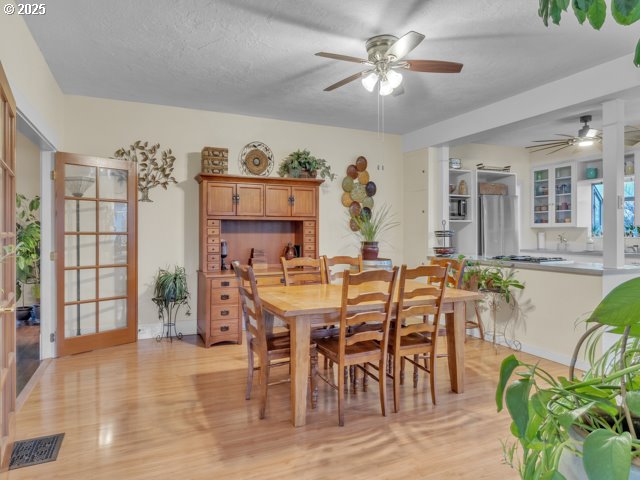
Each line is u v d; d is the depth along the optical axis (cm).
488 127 455
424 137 557
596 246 615
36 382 322
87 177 405
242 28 287
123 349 415
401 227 603
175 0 252
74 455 219
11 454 215
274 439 237
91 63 344
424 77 372
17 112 269
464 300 300
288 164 514
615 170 351
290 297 291
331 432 245
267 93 420
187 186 476
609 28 284
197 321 479
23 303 532
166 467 208
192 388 313
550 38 299
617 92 335
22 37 269
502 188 648
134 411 272
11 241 221
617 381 93
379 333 265
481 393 305
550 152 657
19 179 513
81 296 405
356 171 571
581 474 79
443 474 203
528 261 428
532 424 88
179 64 347
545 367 360
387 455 220
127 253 435
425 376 341
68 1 252
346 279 248
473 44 308
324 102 448
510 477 200
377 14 267
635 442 72
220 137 490
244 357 391
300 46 313
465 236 613
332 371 355
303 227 508
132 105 449
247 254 512
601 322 77
